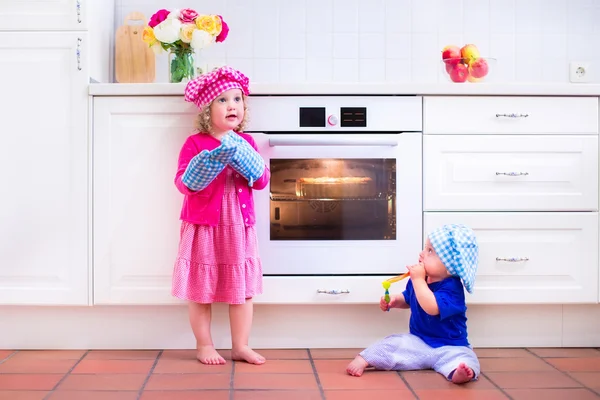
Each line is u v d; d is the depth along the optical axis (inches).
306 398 65.1
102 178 84.7
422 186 86.7
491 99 87.0
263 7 107.7
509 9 109.9
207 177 74.7
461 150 86.7
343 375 73.9
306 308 86.9
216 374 73.8
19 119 84.4
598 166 87.8
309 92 85.4
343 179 86.3
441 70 100.6
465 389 68.7
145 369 75.9
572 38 110.5
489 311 88.4
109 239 84.6
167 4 106.6
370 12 108.8
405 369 76.3
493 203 86.8
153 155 85.0
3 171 84.5
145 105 84.7
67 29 84.9
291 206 85.9
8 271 84.4
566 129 87.7
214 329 86.4
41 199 84.6
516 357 83.2
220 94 79.7
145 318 86.5
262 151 85.3
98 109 84.7
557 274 87.0
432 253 77.7
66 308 86.0
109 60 99.9
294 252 85.9
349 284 85.1
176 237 85.0
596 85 87.0
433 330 76.3
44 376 72.7
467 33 109.6
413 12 109.1
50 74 84.7
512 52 110.0
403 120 86.3
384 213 86.6
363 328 87.4
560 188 87.5
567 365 79.1
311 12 108.3
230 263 78.9
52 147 84.4
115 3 105.3
